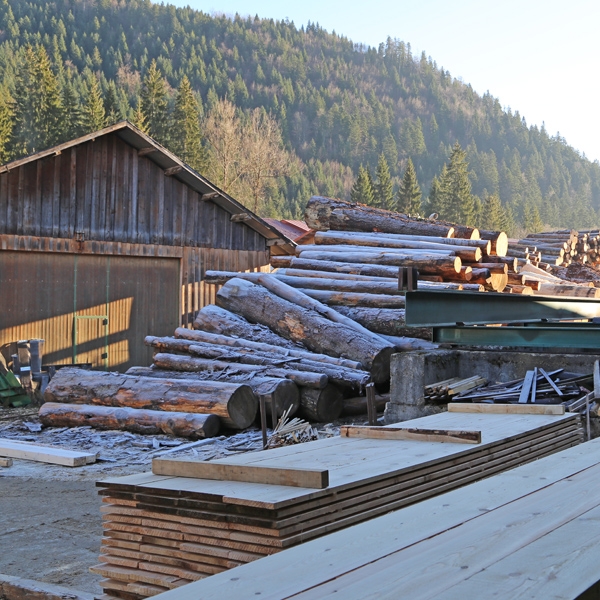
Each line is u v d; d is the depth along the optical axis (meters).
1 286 17.50
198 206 21.20
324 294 14.73
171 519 3.50
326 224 18.16
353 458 4.27
